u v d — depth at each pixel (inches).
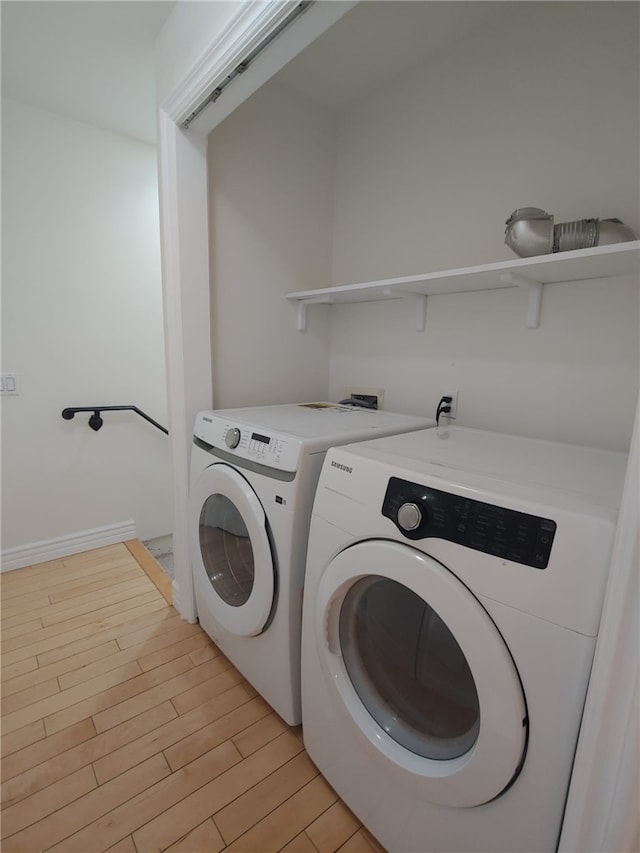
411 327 69.1
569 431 51.5
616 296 46.9
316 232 79.6
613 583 20.0
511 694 26.6
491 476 33.3
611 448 48.2
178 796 44.1
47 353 86.6
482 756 28.4
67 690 57.2
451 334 63.4
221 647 62.9
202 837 40.6
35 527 89.6
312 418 60.5
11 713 53.4
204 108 54.0
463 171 59.9
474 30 56.9
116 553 95.3
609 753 20.5
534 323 53.0
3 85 72.8
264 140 70.2
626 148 44.9
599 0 45.6
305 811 43.1
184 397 65.0
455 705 32.6
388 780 36.8
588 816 21.9
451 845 32.3
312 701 44.6
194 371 65.1
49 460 89.5
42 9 55.6
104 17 57.1
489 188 57.1
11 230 79.7
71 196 85.0
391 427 54.3
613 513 24.9
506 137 54.7
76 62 66.5
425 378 67.6
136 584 83.4
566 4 48.1
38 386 86.4
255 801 43.9
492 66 55.5
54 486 90.8
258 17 41.1
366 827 40.2
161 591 81.2
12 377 83.3
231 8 44.6
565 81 48.8
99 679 59.2
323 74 67.4
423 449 43.2
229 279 69.1
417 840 34.9
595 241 41.9
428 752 34.1
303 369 81.7
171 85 57.3
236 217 68.6
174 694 56.9
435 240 64.4
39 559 90.1
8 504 86.0
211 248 66.4
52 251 84.4
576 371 50.4
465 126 59.1
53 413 88.8
